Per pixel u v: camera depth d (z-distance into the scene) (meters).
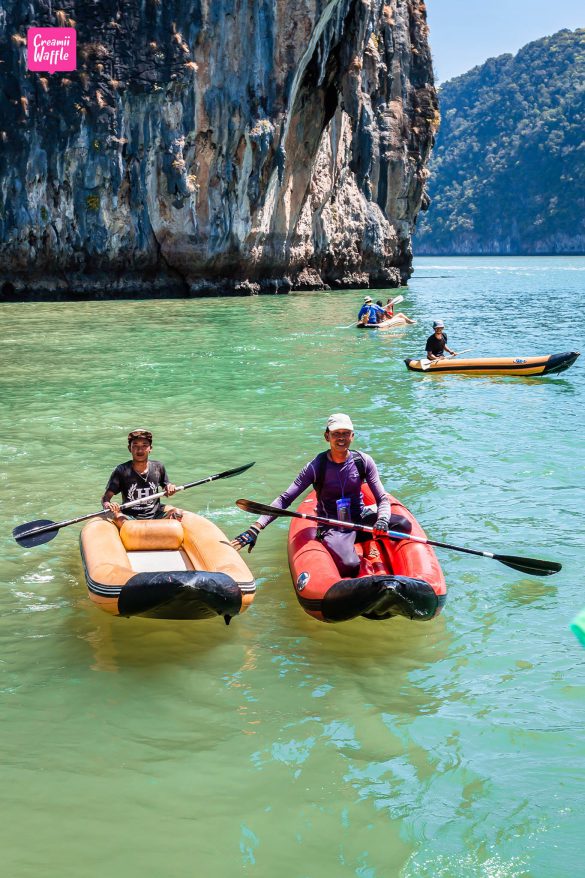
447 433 10.01
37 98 29.64
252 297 34.47
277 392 12.66
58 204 30.70
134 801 3.59
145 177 31.72
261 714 4.27
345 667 4.77
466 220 186.50
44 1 29.22
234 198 33.34
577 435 9.89
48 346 17.86
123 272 32.75
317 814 3.53
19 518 7.02
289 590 5.78
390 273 45.22
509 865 3.25
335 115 39.09
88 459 8.85
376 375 14.34
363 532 5.93
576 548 6.43
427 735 4.09
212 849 3.31
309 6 31.95
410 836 3.40
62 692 4.47
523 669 4.74
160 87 30.62
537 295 38.78
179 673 4.68
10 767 3.81
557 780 3.75
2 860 3.23
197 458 8.87
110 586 5.02
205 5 30.64
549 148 177.88
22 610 5.43
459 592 5.74
